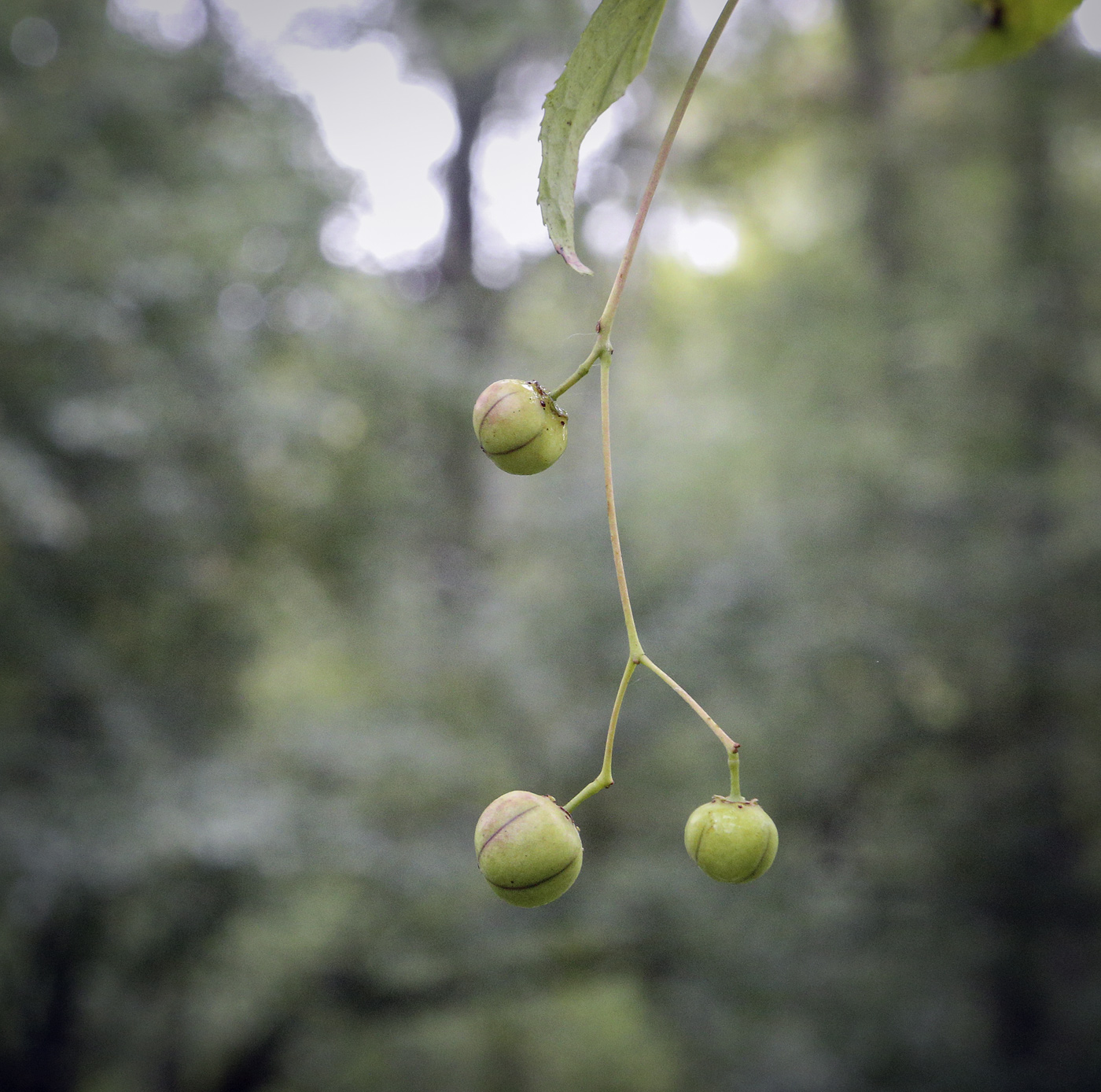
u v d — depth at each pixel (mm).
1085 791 10312
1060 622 10219
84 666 8961
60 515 7551
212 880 9586
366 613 11539
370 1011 10891
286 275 10570
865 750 10047
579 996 12406
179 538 9445
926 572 10188
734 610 10023
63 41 9688
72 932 9695
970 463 10875
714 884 9883
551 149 1157
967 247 12523
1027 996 10617
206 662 10414
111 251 8766
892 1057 10234
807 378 11570
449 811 10492
